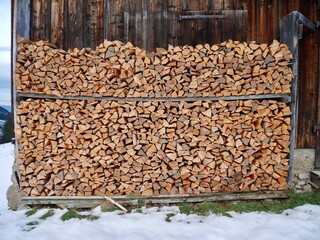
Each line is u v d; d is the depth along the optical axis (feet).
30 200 12.68
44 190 12.87
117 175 12.88
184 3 14.60
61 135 12.60
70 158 12.76
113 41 13.46
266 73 12.98
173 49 12.80
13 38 13.56
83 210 12.75
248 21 14.80
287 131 13.06
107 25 14.44
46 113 12.60
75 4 14.51
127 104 12.70
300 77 15.55
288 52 12.91
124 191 12.92
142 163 12.84
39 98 13.05
